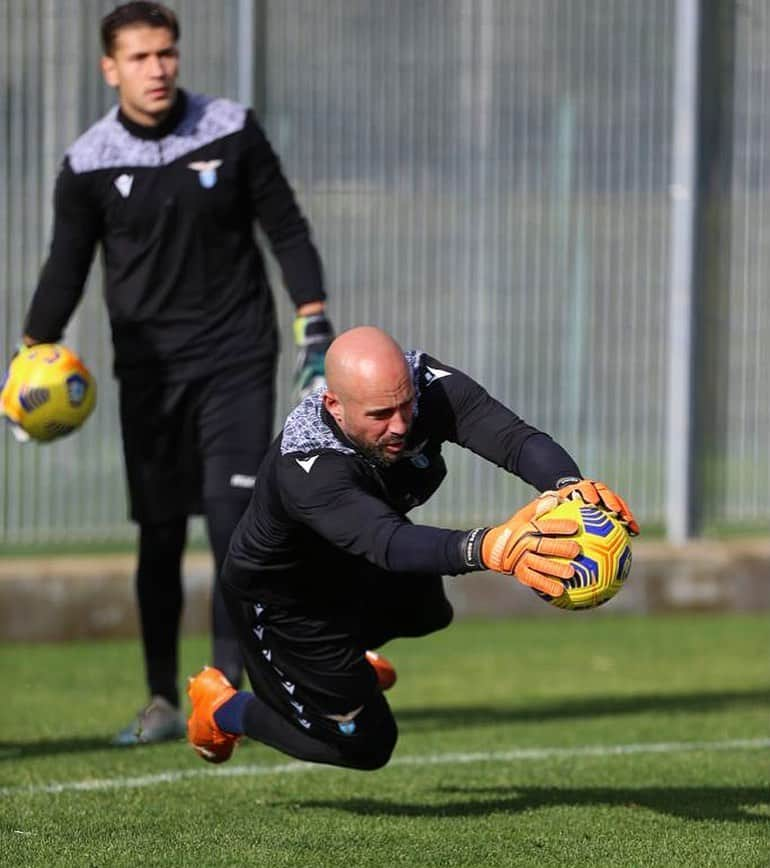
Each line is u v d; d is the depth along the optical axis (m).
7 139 41.31
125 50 25.97
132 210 26.31
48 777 24.39
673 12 46.34
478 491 45.94
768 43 46.75
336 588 19.02
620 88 46.22
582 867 18.27
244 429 26.77
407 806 22.22
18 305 41.56
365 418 16.70
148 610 27.69
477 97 45.16
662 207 46.91
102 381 42.78
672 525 47.62
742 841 19.56
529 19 45.38
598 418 46.91
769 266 47.47
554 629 45.16
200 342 26.67
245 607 19.33
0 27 41.03
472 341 45.72
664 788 23.62
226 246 26.73
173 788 23.56
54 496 42.94
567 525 15.84
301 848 19.16
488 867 18.30
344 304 44.56
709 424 47.56
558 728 30.36
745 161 46.94
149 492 27.38
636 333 47.09
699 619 47.00
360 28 44.00
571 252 46.34
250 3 42.41
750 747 27.97
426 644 42.66
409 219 44.97
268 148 26.97
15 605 41.94
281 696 19.70
